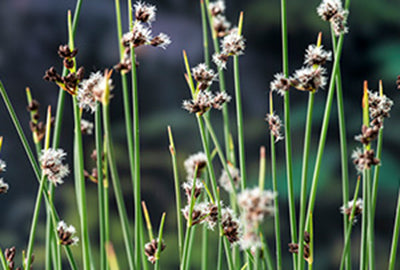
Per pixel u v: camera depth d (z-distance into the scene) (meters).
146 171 2.00
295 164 1.91
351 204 0.66
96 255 1.67
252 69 2.27
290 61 2.30
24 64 2.09
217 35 0.74
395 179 1.88
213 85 2.23
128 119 0.69
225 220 0.61
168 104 2.21
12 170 2.00
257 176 1.92
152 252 0.63
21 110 2.06
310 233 0.62
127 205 1.93
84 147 1.95
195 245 1.65
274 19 2.26
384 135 2.06
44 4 2.13
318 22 2.25
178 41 2.23
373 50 2.25
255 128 2.13
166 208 1.92
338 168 1.97
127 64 0.65
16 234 1.92
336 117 2.06
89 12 2.17
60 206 1.92
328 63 2.20
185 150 2.07
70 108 2.07
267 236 1.79
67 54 0.60
